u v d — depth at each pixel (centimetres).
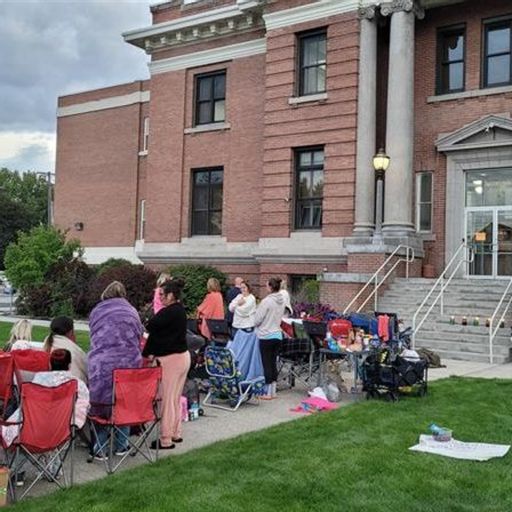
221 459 657
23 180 9575
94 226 3403
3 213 7556
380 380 973
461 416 855
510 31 1961
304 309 1673
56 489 579
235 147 2406
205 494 552
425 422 820
